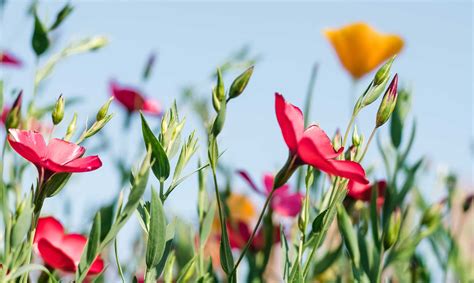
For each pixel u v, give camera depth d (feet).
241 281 1.94
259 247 2.16
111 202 1.90
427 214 1.94
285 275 1.68
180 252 1.98
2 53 2.25
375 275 1.79
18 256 1.62
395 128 1.93
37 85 1.94
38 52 1.95
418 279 1.97
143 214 1.65
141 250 2.04
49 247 1.72
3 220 1.69
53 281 1.57
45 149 1.63
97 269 1.72
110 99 1.66
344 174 1.57
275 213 2.17
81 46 2.03
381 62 2.43
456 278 2.06
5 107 2.13
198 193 1.80
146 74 2.41
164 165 1.62
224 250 1.63
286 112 1.59
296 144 1.59
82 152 1.65
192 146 1.65
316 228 1.64
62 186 1.62
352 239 1.79
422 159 1.93
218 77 1.66
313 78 1.98
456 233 2.06
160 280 1.93
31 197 1.58
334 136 1.70
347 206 1.98
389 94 1.64
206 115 2.24
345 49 2.44
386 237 1.79
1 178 1.72
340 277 1.89
